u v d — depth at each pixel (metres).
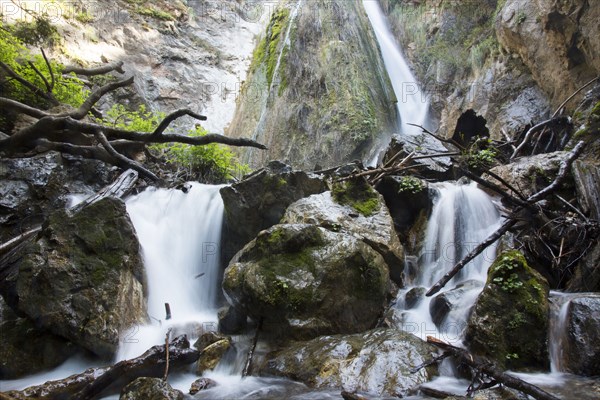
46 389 3.90
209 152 8.85
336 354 4.13
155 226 6.59
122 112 10.25
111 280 4.95
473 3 14.71
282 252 5.00
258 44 17.62
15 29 10.05
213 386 4.09
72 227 5.11
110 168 7.52
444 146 9.18
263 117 14.78
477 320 4.36
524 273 4.55
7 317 5.11
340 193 6.21
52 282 4.74
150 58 14.97
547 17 9.92
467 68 13.94
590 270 5.13
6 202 6.19
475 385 3.84
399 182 6.86
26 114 7.12
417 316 5.30
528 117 10.91
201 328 5.34
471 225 6.45
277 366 4.24
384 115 14.03
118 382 4.06
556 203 6.16
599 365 4.00
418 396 3.65
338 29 15.57
